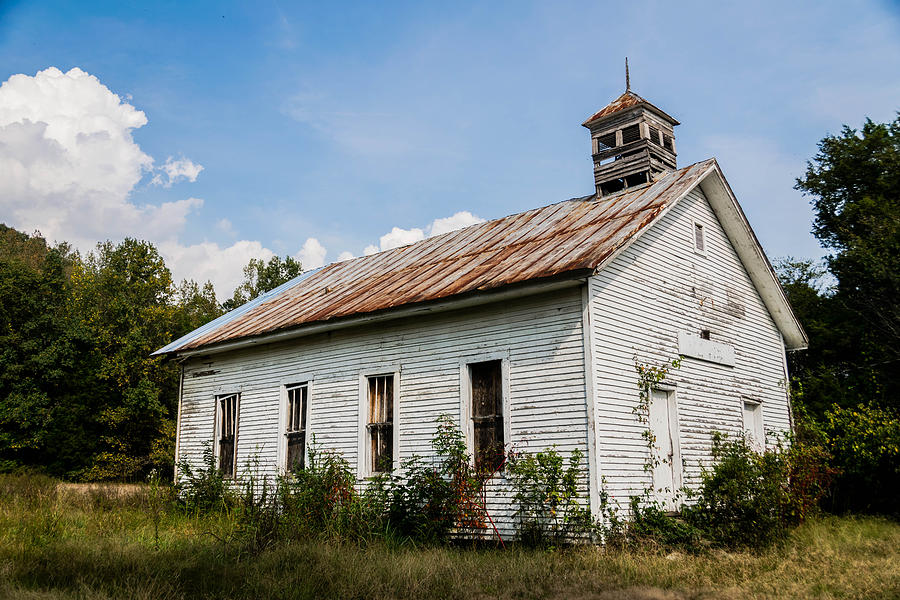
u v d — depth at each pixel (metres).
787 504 12.50
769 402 16.97
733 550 10.80
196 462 18.17
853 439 16.31
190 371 19.20
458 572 8.69
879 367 20.88
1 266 37.12
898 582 8.39
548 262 12.19
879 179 24.92
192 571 8.66
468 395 12.76
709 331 15.04
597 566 9.16
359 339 14.88
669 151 17.22
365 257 21.00
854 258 21.97
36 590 7.43
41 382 35.47
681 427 13.28
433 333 13.55
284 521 11.55
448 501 11.89
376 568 8.71
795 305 27.09
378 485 13.05
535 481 11.25
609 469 11.09
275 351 16.80
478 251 15.58
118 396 34.84
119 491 19.20
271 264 53.00
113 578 8.19
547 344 11.83
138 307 39.66
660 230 14.05
